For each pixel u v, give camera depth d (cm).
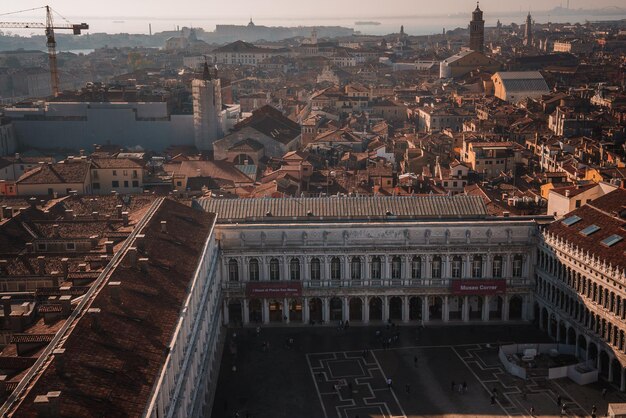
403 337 15150
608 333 12925
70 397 7200
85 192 19875
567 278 14275
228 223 15925
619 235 13450
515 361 13725
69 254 12450
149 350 8775
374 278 15662
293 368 13825
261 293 15538
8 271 12081
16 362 8288
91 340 8312
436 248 15450
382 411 12300
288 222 16000
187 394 10038
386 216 16075
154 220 13125
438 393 12888
